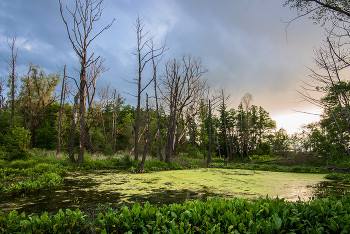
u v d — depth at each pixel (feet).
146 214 9.82
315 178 36.11
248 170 53.06
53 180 23.91
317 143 67.87
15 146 44.24
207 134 116.67
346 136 41.81
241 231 8.86
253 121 133.08
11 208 14.73
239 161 101.30
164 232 8.73
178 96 62.69
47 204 15.83
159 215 9.64
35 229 8.74
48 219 9.26
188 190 22.15
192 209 10.09
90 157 51.75
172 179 30.60
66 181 26.43
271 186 26.05
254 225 8.82
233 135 119.24
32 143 85.25
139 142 85.40
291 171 50.78
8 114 84.99
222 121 138.92
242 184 27.12
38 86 89.04
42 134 90.27
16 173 29.40
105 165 45.24
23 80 86.89
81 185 23.99
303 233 9.26
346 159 55.57
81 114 43.14
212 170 49.47
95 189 21.81
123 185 24.53
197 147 119.75
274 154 101.09
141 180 28.84
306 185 27.55
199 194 20.20
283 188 24.75
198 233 9.32
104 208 15.05
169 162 51.72
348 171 47.85
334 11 14.52
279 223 8.71
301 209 10.38
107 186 23.67
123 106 133.69
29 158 43.98
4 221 8.78
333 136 53.72
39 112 104.12
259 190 23.02
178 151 98.32
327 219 9.50
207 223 9.07
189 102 66.18
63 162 42.09
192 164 62.23
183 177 33.35
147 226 9.00
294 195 20.83
